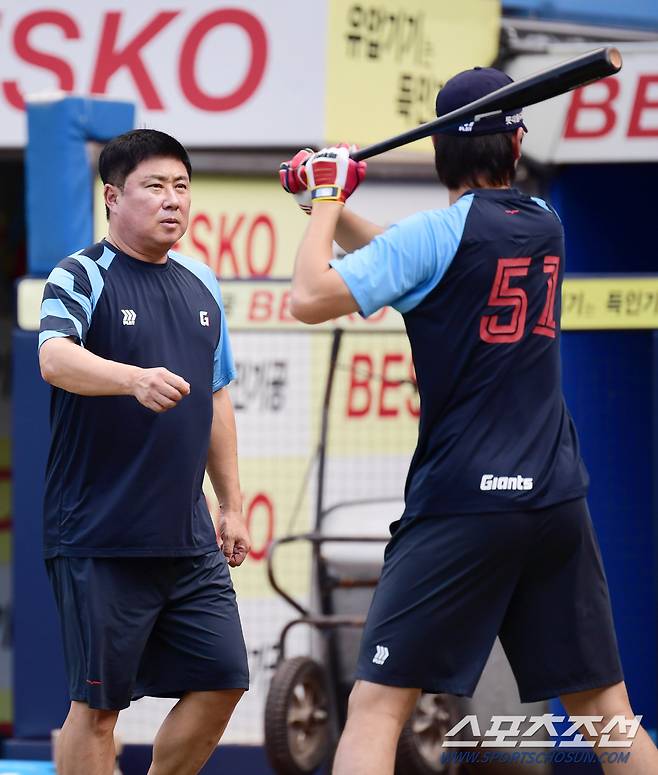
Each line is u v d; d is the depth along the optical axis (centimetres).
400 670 1121
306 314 1118
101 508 1282
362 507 2158
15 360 2138
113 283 1289
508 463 1115
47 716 2114
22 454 2136
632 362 2409
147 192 1288
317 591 2084
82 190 2175
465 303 1116
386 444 2188
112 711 1301
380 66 2366
